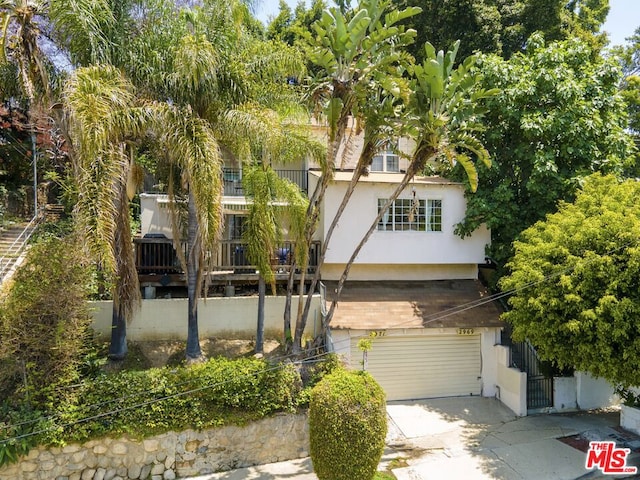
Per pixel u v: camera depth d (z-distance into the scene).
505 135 14.91
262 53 11.17
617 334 9.26
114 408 8.69
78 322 8.97
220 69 10.12
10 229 14.77
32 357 8.41
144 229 16.91
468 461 9.72
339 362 10.99
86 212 7.73
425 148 10.55
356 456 7.77
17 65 9.93
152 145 10.54
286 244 14.36
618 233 9.96
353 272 15.20
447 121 10.41
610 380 9.97
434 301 14.22
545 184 13.45
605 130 13.88
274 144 9.64
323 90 10.90
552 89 13.80
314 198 11.77
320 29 9.84
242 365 9.81
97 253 7.59
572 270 10.30
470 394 13.54
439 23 20.36
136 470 8.76
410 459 9.84
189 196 10.85
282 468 9.44
